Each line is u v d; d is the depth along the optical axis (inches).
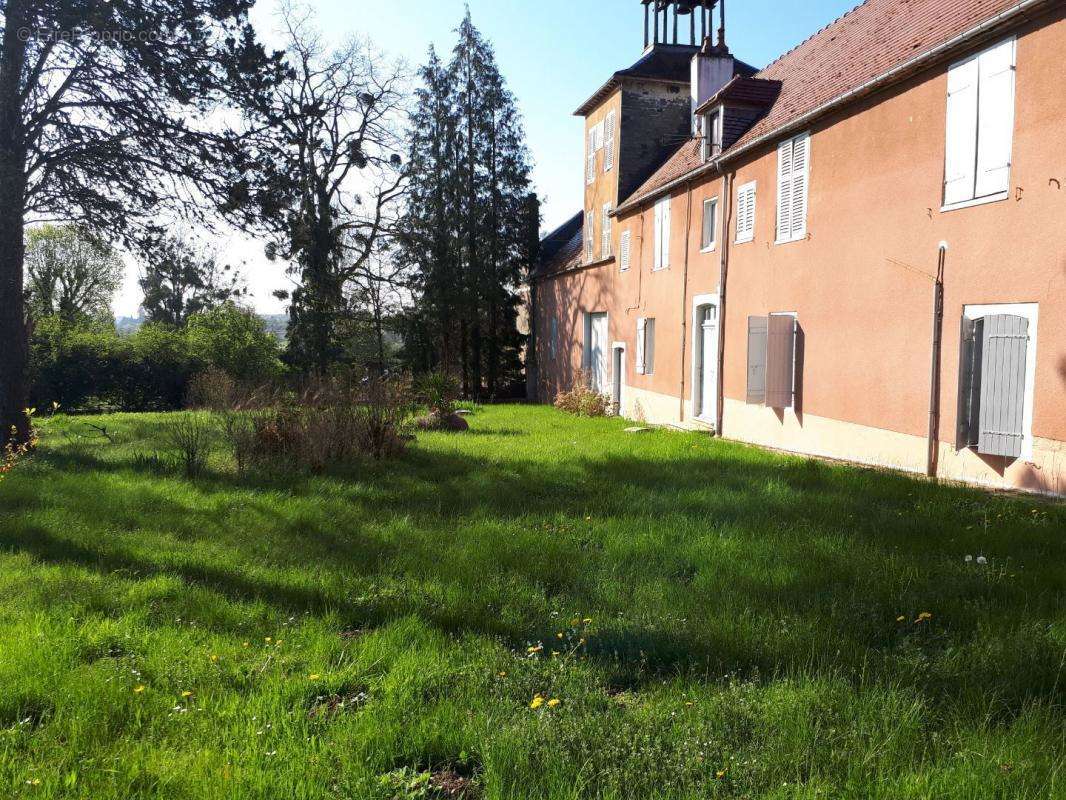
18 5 484.1
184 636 177.2
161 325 1296.8
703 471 437.4
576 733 129.7
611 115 1145.4
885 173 475.8
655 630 177.5
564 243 1670.8
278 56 586.2
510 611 195.0
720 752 123.7
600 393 1088.2
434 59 1437.0
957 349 414.0
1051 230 355.9
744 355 668.7
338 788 114.6
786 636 171.2
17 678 152.6
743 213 672.4
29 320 555.2
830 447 536.7
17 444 528.4
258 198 576.4
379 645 171.0
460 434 703.7
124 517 309.4
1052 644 159.6
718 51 965.2
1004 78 382.3
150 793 114.2
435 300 1390.3
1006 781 110.1
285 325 1244.5
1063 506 318.7
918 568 224.2
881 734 126.3
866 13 652.1
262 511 328.2
